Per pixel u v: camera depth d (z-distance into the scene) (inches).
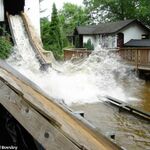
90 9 1663.4
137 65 690.2
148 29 1210.0
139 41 1130.0
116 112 366.0
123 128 305.6
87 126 64.3
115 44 1187.9
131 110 360.2
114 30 1170.6
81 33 1353.3
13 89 73.5
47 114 61.3
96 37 1312.7
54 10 1051.9
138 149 250.4
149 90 554.3
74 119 65.5
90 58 783.1
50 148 56.6
